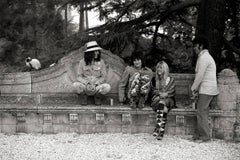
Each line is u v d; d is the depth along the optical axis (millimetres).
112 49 10922
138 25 11180
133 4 11258
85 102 7441
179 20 12281
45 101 7688
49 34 13547
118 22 11195
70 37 11086
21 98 7684
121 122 7172
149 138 6844
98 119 7148
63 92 7711
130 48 11367
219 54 9539
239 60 12414
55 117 7199
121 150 6098
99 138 6836
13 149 6125
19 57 18031
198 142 6633
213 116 6984
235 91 6965
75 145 6375
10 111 7148
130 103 7121
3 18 18250
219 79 7023
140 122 7152
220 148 6312
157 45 12648
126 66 7668
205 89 6512
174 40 12844
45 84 7699
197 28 9812
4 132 7227
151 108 7016
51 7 17266
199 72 6473
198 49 6695
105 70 7418
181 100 7547
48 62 11211
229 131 6969
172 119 7094
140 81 6984
